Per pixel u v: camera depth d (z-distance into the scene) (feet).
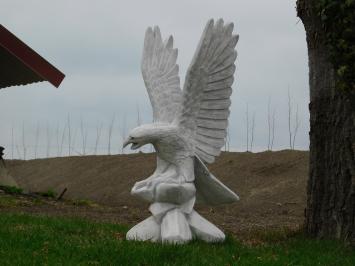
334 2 24.34
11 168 81.76
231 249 23.32
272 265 21.24
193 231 24.14
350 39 24.44
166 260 20.65
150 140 23.44
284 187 53.21
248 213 46.96
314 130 29.01
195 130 24.00
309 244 26.86
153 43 25.82
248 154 63.77
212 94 23.90
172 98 24.66
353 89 24.75
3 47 43.57
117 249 21.34
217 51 23.56
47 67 44.34
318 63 28.68
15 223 28.55
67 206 44.73
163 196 23.76
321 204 28.68
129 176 63.87
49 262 19.99
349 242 26.86
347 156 27.12
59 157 81.25
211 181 24.34
